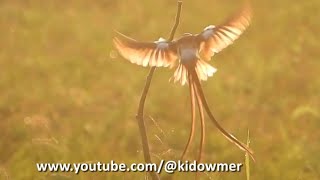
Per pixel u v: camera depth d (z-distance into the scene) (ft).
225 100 39.91
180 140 32.22
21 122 36.35
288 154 30.60
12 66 47.11
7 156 32.19
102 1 65.16
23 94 41.39
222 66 46.78
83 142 32.19
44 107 39.73
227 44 14.82
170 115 37.73
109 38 54.13
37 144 30.48
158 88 42.37
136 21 58.65
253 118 37.63
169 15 60.03
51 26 57.57
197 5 62.69
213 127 35.45
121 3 64.28
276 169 28.50
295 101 39.91
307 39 51.85
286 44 51.26
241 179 26.27
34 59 48.62
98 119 37.99
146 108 38.55
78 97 41.57
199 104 16.49
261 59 47.39
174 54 14.99
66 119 37.70
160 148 29.91
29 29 57.06
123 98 40.91
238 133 31.12
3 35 55.36
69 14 60.44
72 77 45.32
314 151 31.30
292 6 60.54
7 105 39.52
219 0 63.98
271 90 41.93
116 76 45.93
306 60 47.91
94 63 48.62
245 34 53.06
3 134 34.91
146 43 14.60
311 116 36.40
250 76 44.50
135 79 44.14
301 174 28.37
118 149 32.81
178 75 15.25
